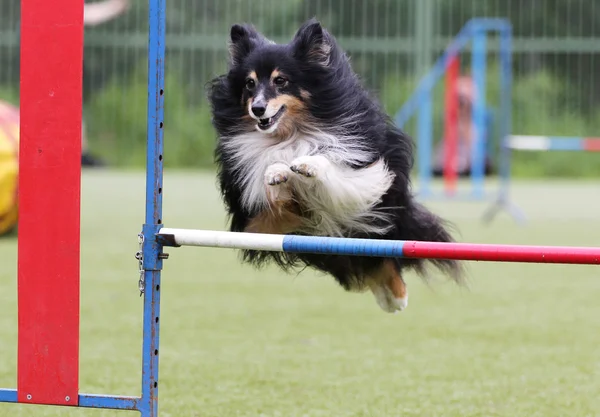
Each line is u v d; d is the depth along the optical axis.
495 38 31.19
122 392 6.75
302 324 9.27
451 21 30.31
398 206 6.80
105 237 15.29
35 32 5.17
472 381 7.17
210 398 6.64
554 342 8.52
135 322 9.21
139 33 30.98
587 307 10.20
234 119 6.84
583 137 30.67
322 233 6.61
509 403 6.56
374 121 6.71
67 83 5.15
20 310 5.23
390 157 6.82
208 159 31.11
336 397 6.70
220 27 30.45
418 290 11.23
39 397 5.24
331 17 30.08
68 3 5.16
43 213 5.19
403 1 30.00
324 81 6.65
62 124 5.16
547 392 6.84
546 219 18.55
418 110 29.56
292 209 6.57
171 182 26.58
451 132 21.06
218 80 6.94
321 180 6.10
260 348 8.23
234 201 6.88
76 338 5.20
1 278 11.41
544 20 30.61
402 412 6.34
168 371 7.39
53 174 5.18
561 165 31.59
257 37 6.95
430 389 6.93
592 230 16.52
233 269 12.61
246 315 9.67
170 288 11.18
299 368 7.54
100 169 30.77
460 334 8.85
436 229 7.27
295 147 6.64
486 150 30.72
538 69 31.72
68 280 5.19
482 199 21.02
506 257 4.77
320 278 12.03
